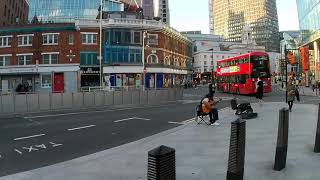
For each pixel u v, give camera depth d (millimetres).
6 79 57875
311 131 14289
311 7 62188
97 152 11492
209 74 119688
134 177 8328
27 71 56656
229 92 48062
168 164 4996
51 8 87312
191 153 10789
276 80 109125
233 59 45969
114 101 31547
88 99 29891
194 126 16781
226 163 9438
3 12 62062
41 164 10328
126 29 59625
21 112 25906
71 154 11625
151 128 17312
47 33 57000
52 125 18641
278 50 164875
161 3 114000
